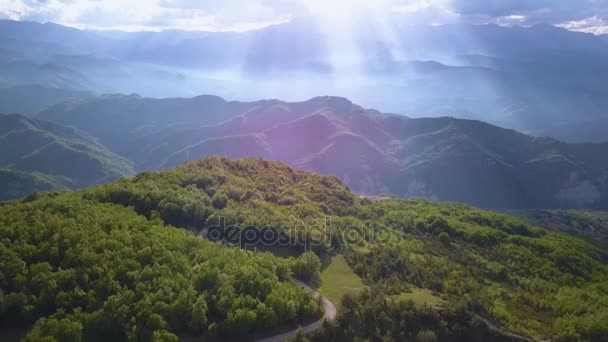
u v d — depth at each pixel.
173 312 83.31
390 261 131.00
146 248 96.19
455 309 104.44
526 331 106.12
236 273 96.44
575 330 106.50
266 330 89.12
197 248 106.12
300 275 114.38
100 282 85.31
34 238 94.12
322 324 91.81
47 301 82.19
